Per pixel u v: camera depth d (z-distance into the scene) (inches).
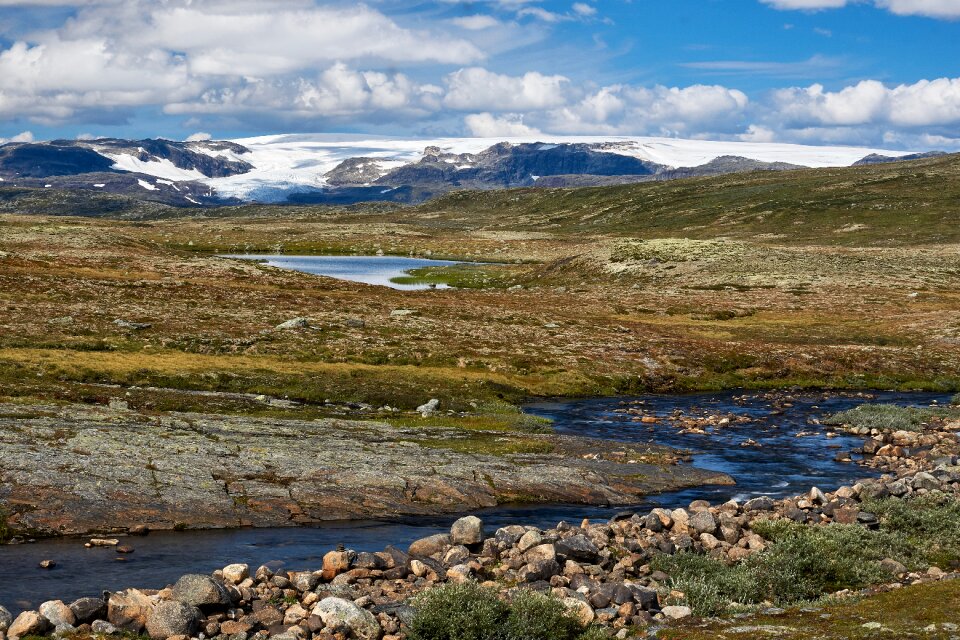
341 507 1130.7
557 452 1552.7
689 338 3245.6
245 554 919.7
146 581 809.5
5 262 4507.9
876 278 5324.8
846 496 1152.8
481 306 4065.0
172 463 1222.3
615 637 640.4
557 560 848.3
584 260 6195.9
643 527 997.2
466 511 1170.0
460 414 1967.3
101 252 5511.8
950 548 941.8
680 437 1804.9
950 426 1888.5
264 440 1437.0
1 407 1529.3
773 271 5511.8
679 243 6446.9
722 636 620.7
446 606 656.4
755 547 932.0
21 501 1016.2
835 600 749.9
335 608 661.3
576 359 2721.5
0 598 741.3
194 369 2204.7
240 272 5182.1
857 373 2780.5
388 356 2603.3
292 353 2556.6
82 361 2180.1
